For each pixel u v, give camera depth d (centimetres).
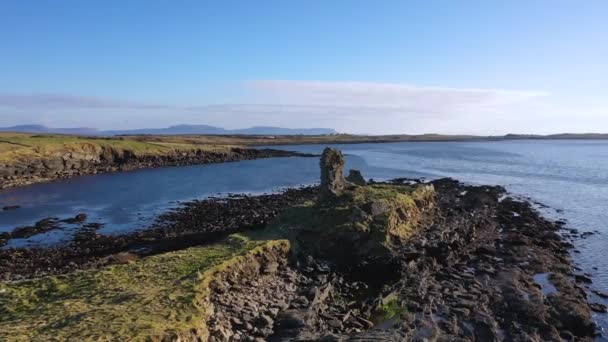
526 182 8894
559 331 2528
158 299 2256
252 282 2789
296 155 15712
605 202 6738
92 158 10919
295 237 3494
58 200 6894
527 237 4484
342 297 2958
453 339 2298
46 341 1825
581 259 3928
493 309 2747
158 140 16688
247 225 4575
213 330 2142
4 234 4769
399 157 15425
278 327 2353
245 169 11325
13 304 2294
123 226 5144
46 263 3734
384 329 2414
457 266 3572
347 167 11525
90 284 2514
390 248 3531
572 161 13862
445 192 7088
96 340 1825
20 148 9306
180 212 5856
